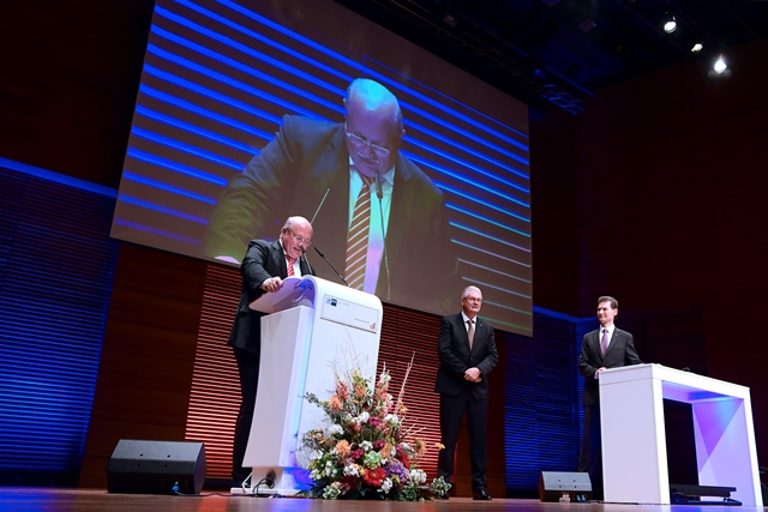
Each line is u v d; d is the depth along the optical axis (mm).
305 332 2389
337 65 5746
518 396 6887
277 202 5137
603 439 3127
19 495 1601
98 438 4383
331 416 2328
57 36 4824
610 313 4168
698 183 6863
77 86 4836
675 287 6754
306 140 5402
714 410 3502
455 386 3881
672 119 7223
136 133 4621
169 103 4797
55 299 4613
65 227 4762
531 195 7355
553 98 7539
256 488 2264
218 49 5109
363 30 6000
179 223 4684
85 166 4770
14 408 4316
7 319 4418
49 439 4391
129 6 5195
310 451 2291
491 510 1624
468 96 6656
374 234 5594
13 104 4562
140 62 5145
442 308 5863
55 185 4785
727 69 6844
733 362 6203
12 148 4504
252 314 2785
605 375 3186
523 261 6621
